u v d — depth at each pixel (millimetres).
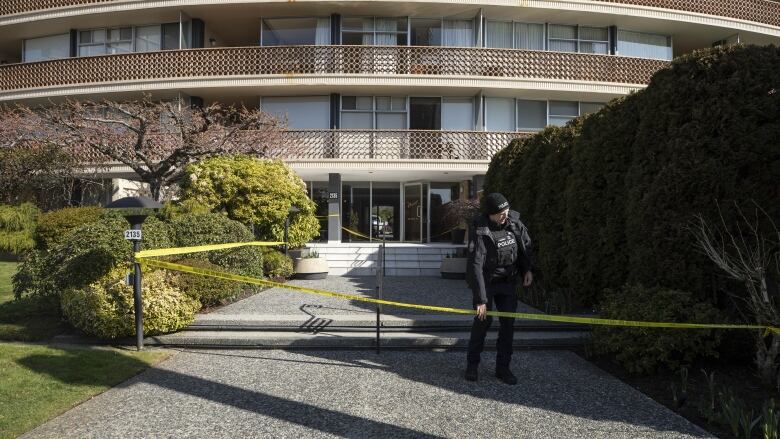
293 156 15844
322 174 16938
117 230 6562
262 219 10359
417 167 15781
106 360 4973
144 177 11961
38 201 15023
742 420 3357
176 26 17219
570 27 17531
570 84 16250
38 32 18141
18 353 4957
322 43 17000
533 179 9070
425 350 5762
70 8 16625
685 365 4547
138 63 16312
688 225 4816
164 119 14305
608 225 6449
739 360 4766
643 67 16844
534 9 16422
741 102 4699
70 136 12602
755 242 4699
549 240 8062
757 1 17578
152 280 6129
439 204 18219
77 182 16172
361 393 4246
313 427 3518
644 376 4648
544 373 4855
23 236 12539
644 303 4770
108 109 16125
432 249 14234
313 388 4367
